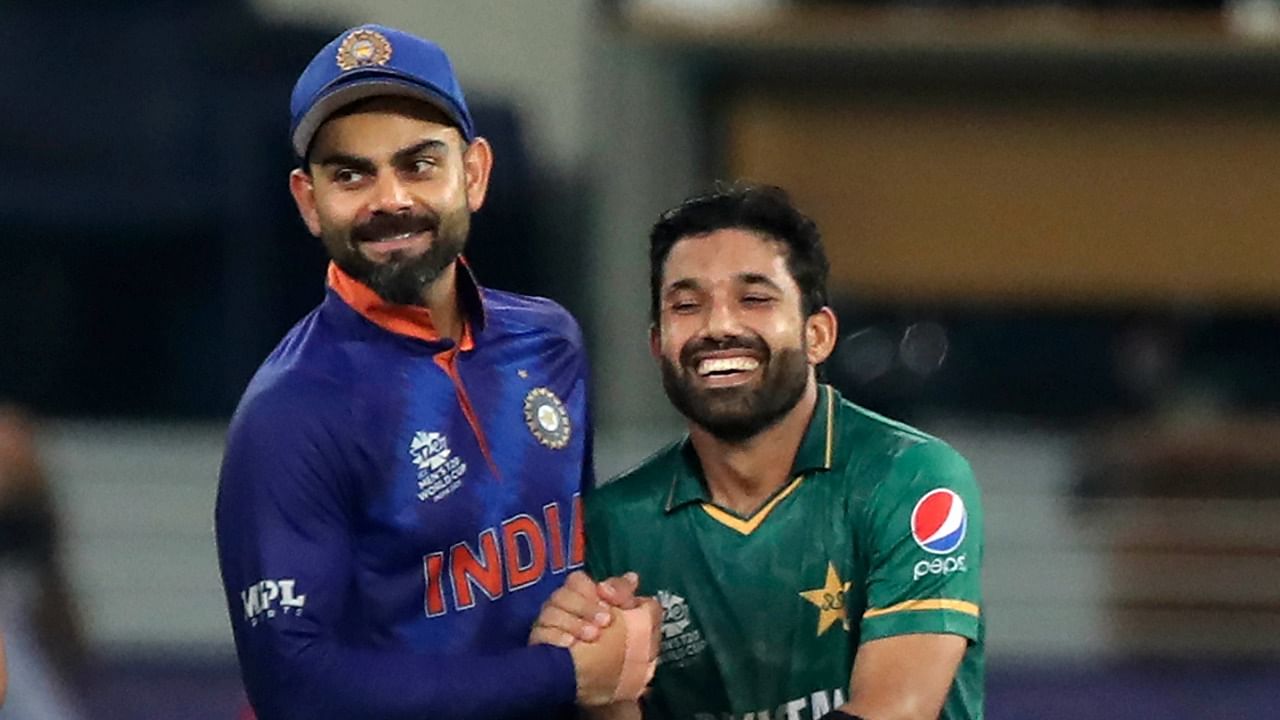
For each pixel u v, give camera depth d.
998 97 32.75
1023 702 28.89
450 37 36.16
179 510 32.12
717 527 12.96
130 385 36.31
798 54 32.53
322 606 12.21
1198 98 32.66
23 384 36.16
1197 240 33.03
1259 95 32.56
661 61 33.19
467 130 12.73
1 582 22.75
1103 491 32.69
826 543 12.88
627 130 33.56
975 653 13.05
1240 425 32.69
